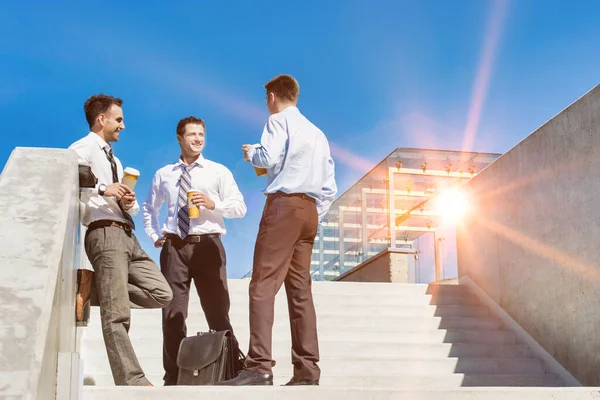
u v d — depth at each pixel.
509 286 6.43
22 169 2.81
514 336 6.22
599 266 5.02
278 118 3.84
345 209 11.23
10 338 1.93
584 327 5.19
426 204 10.25
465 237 7.45
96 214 3.62
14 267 2.19
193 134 4.71
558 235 5.62
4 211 2.49
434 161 10.64
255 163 3.78
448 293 7.11
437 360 5.68
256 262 3.66
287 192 3.69
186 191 4.62
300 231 3.71
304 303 3.72
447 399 3.00
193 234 4.54
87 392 2.81
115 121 3.88
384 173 10.59
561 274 5.55
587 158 5.23
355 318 6.36
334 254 11.28
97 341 5.30
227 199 4.64
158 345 5.47
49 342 2.34
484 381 5.42
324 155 3.94
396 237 10.28
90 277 3.44
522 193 6.28
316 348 3.70
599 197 5.05
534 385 5.46
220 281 4.54
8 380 1.83
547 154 5.86
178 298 4.50
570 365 5.37
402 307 6.66
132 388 2.86
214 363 3.90
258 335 3.55
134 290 3.73
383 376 5.19
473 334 6.19
